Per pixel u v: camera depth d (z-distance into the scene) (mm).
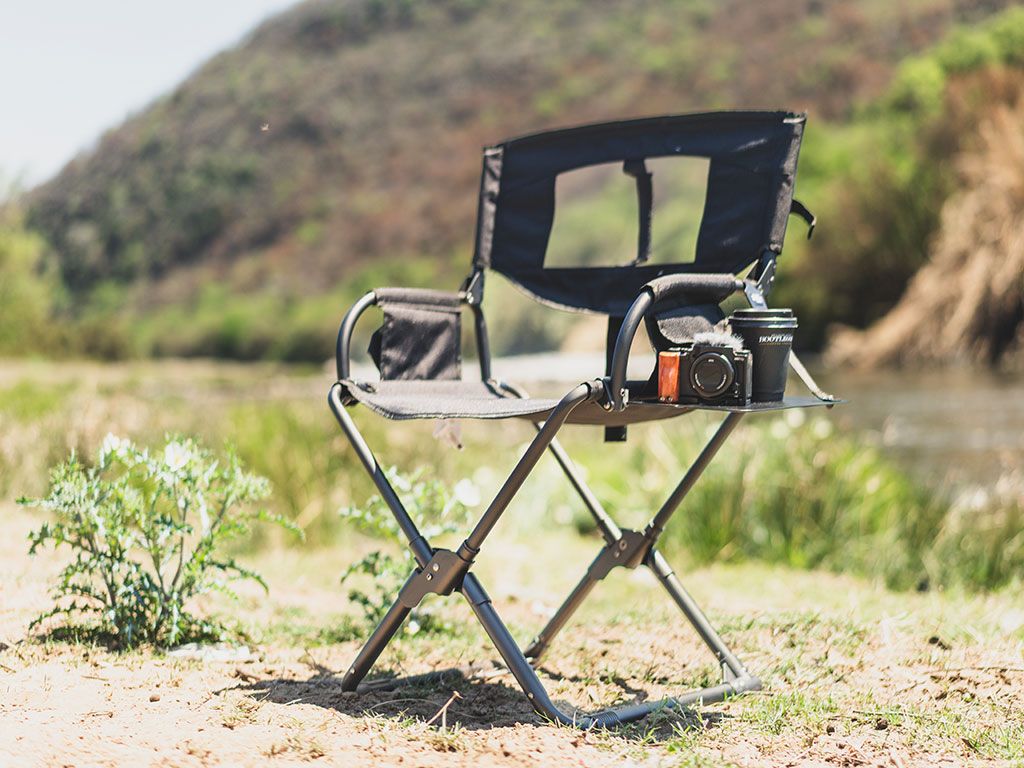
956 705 2023
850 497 4562
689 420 5566
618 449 5898
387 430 5426
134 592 2334
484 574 3994
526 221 2395
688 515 4559
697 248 2166
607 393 1776
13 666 2084
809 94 31094
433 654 2480
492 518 1883
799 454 4742
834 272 17016
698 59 34938
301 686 2098
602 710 2031
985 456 6742
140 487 3855
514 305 19203
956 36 28344
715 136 2195
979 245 13195
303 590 3459
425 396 2125
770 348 1786
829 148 22359
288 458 4770
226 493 2449
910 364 13609
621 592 3750
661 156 2250
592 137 2355
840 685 2160
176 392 10008
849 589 3695
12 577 2857
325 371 20688
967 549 4219
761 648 2455
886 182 16781
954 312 13305
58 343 17641
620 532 2191
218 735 1717
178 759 1604
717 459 4723
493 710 2012
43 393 6988
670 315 1880
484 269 2391
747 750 1766
